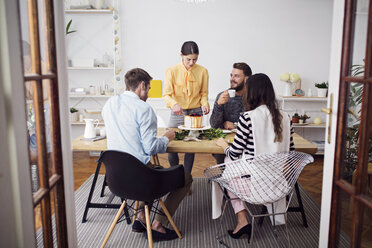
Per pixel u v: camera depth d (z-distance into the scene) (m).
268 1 4.91
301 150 2.46
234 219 2.87
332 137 1.61
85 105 5.23
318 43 4.98
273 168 2.04
